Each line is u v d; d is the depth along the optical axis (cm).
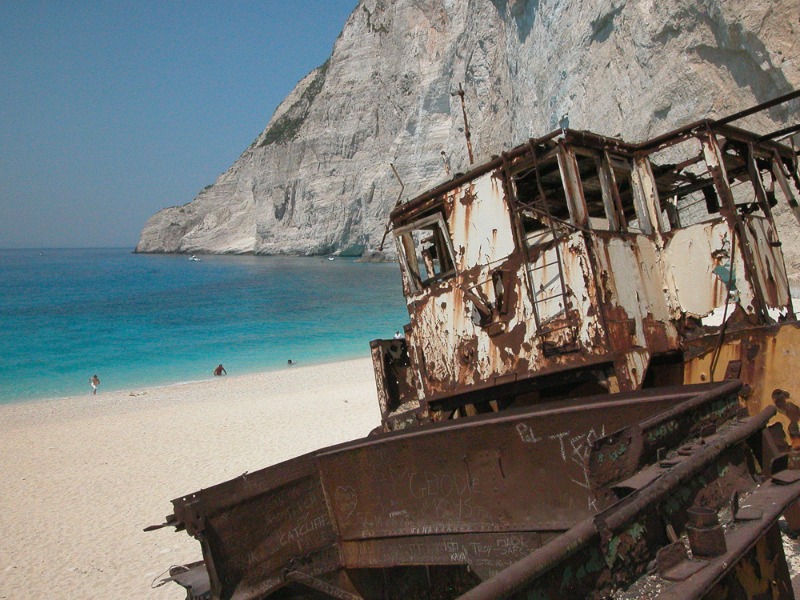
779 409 508
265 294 7919
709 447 351
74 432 2244
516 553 473
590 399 472
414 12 11000
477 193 643
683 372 583
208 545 558
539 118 4856
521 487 473
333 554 599
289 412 2275
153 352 4403
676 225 758
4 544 1223
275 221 14888
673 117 3216
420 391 705
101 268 15525
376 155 12262
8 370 3906
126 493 1484
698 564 280
